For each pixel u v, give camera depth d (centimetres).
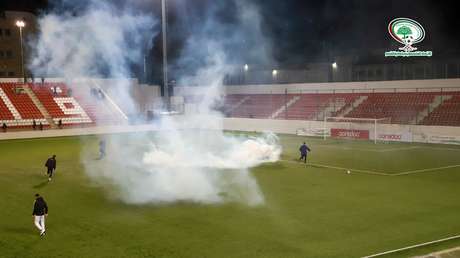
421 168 2933
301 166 3039
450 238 1535
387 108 5034
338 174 2739
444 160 3262
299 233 1602
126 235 1600
